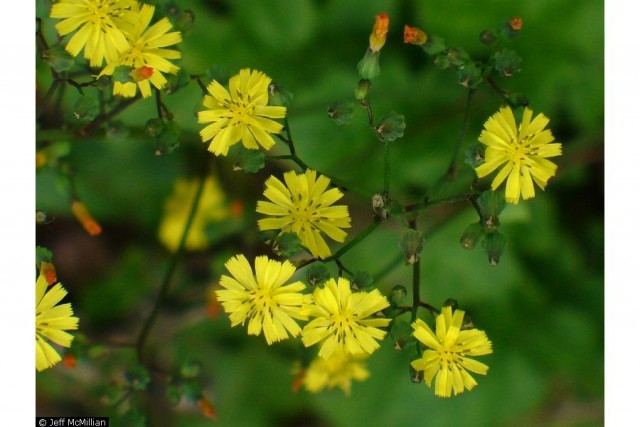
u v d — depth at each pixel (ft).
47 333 0.82
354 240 0.81
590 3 0.90
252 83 0.80
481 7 0.91
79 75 0.84
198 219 0.91
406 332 0.80
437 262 0.91
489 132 0.80
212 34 0.91
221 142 0.80
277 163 0.91
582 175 0.91
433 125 0.91
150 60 0.81
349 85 0.91
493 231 0.80
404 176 0.90
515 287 0.91
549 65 0.91
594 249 0.91
